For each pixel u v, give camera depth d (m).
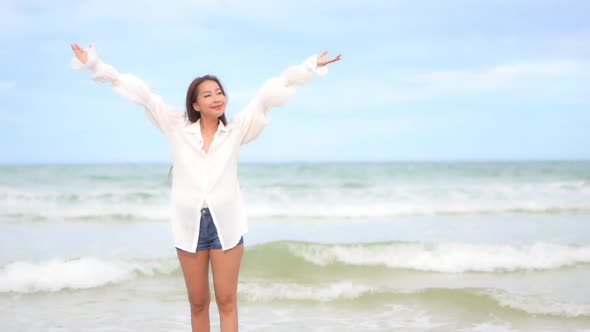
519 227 10.59
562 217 12.24
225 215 3.03
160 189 16.09
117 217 11.78
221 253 3.08
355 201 14.45
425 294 5.50
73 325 4.68
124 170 22.45
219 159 3.01
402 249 7.20
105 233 9.69
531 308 5.04
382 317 4.93
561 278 6.29
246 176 20.95
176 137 3.04
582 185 17.47
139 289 5.82
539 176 20.88
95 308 5.16
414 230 10.21
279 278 6.27
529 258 7.03
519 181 19.08
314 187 16.73
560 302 5.30
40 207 12.80
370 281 6.19
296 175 21.16
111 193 14.66
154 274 6.35
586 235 9.50
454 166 24.28
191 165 3.00
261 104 3.12
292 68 3.09
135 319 4.86
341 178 19.98
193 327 3.34
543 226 10.76
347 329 4.61
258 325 4.72
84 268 6.21
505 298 5.26
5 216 11.69
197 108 3.07
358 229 10.42
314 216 12.45
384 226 10.84
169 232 9.86
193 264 3.10
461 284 6.04
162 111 3.01
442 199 14.86
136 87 2.98
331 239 9.15
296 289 5.64
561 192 16.14
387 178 19.88
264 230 10.29
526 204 13.96
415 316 4.95
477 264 6.80
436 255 7.05
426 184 17.98
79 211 12.34
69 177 19.50
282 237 9.38
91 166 23.53
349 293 5.54
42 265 6.23
